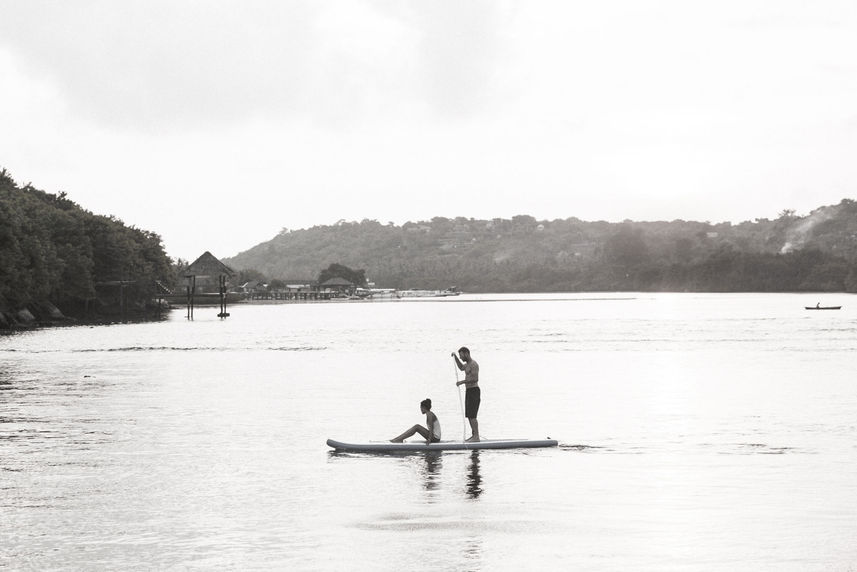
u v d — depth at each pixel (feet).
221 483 76.28
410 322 481.05
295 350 265.34
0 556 55.72
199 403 133.59
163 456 88.99
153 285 650.84
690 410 122.72
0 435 102.94
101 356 240.12
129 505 68.59
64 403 134.31
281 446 94.73
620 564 53.88
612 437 99.50
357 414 120.06
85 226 557.33
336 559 55.01
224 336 344.69
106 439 99.81
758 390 148.36
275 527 62.34
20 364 211.82
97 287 582.35
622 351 252.62
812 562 53.83
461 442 93.04
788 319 471.21
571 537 59.57
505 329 392.47
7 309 427.33
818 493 71.31
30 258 417.08
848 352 241.96
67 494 72.28
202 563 54.29
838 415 117.08
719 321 451.53
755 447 92.53
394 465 84.02
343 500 70.03
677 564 53.72
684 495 71.00
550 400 135.13
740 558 54.70
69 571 52.80
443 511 66.54
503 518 64.44
